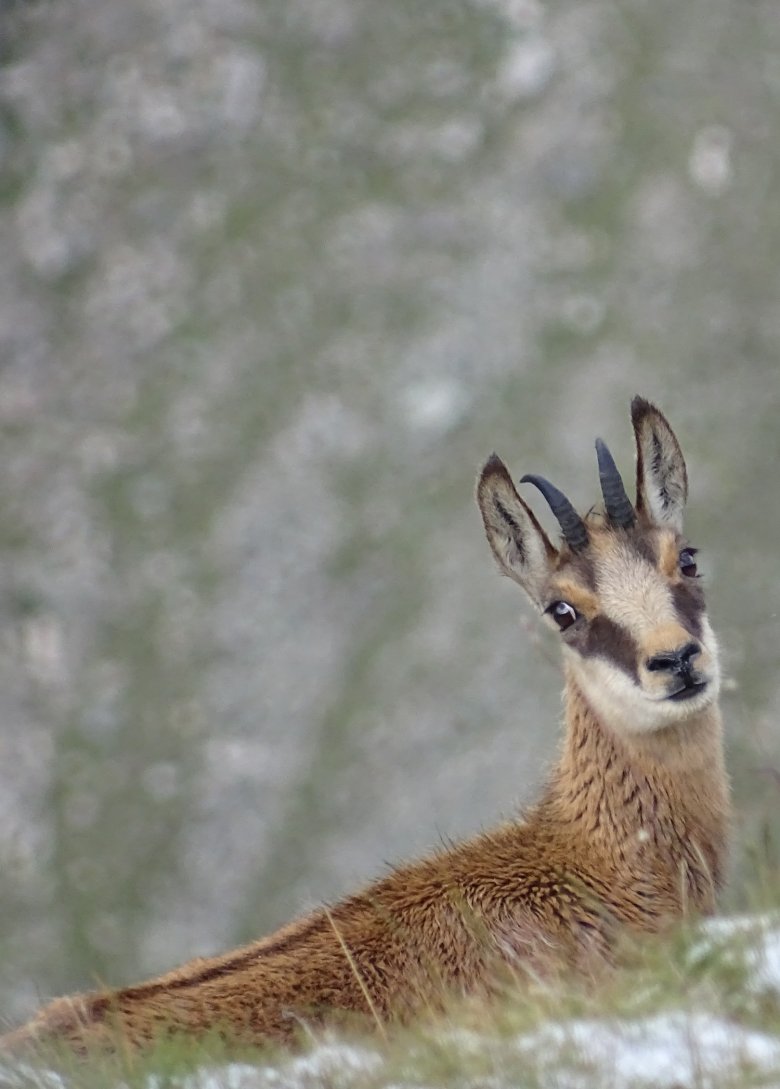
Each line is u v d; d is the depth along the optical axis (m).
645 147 90.81
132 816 75.69
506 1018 9.74
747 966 9.59
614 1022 9.35
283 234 92.06
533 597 13.75
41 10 96.81
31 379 88.69
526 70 94.19
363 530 82.25
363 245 91.12
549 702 73.94
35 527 84.62
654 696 12.45
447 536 81.31
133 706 79.12
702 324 84.75
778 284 85.62
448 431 84.12
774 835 12.92
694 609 13.21
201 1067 9.95
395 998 11.53
